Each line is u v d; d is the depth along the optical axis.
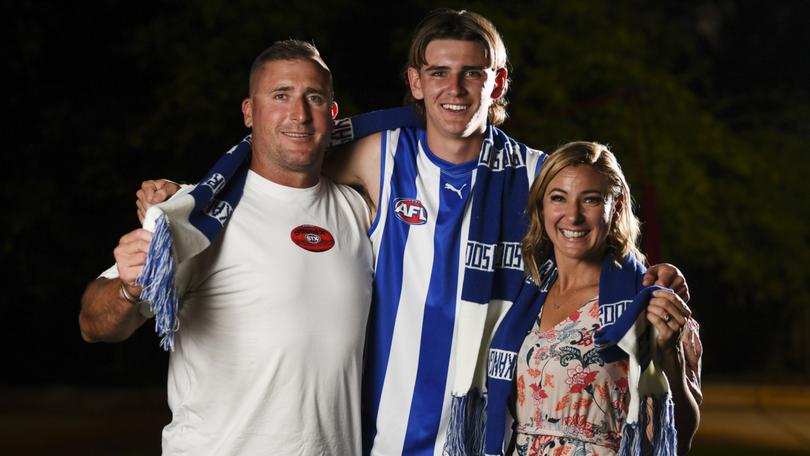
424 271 4.36
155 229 3.62
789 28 24.22
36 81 15.41
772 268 18.86
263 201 4.07
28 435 12.20
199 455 3.99
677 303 3.83
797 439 13.56
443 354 4.32
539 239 4.18
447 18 4.32
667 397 3.89
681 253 17.55
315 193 4.15
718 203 18.14
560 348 3.98
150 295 3.59
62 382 17.31
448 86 4.26
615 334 3.85
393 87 16.20
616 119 15.50
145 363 17.45
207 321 4.00
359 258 4.21
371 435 4.37
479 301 4.27
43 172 15.57
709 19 23.94
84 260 16.11
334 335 4.02
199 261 3.98
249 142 4.18
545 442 3.96
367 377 4.36
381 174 4.45
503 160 4.43
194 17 14.51
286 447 3.94
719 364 23.75
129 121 15.46
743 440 13.30
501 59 4.40
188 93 14.01
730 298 22.66
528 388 4.02
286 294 3.96
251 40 14.27
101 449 11.16
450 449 4.23
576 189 4.03
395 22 16.11
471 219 4.34
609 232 4.12
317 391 3.98
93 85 15.70
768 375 23.36
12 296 16.39
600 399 3.92
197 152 15.13
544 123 15.14
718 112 20.98
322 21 14.82
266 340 3.93
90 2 15.30
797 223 18.56
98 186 15.47
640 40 16.53
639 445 3.86
